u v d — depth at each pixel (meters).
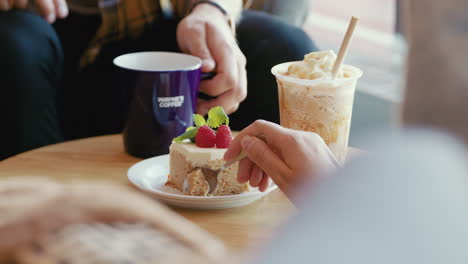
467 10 0.22
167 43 1.67
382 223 0.25
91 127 1.75
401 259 0.24
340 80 0.90
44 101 1.38
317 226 0.26
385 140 0.27
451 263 0.23
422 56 0.23
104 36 1.66
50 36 1.42
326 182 0.28
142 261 0.22
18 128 1.33
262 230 0.79
